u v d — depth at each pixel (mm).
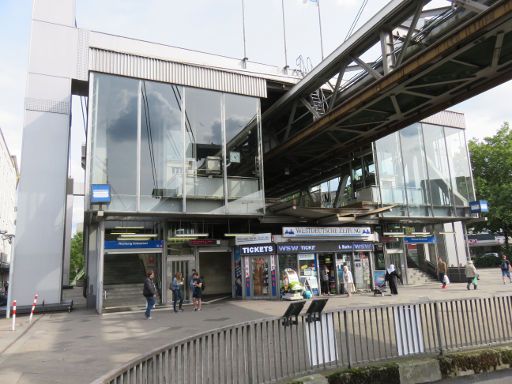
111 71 17484
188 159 18266
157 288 19484
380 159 25672
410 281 26688
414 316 6777
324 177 30953
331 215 21547
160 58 18500
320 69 19703
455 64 14719
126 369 3787
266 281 19266
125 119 17516
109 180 16719
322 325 6227
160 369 4340
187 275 19844
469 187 28734
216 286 24859
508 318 7543
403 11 15086
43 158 18625
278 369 6047
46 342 10117
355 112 18141
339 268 20812
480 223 46406
